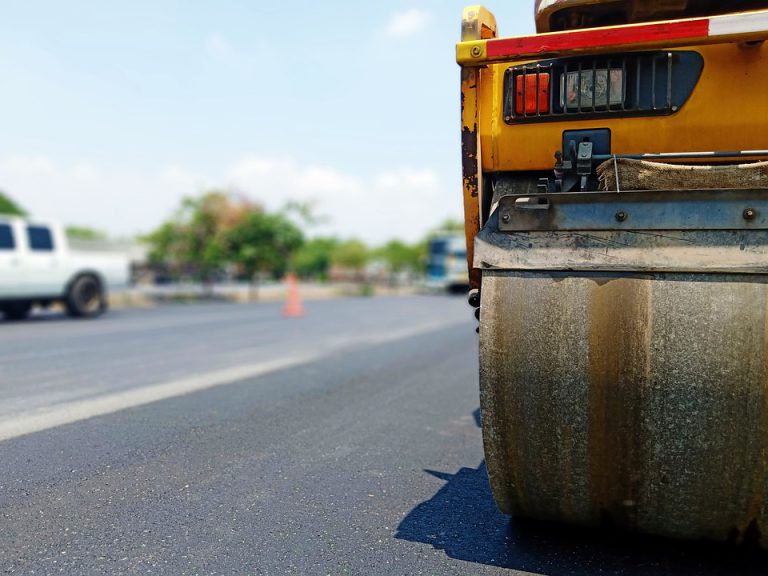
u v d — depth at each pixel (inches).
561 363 83.7
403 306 757.3
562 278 84.0
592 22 107.7
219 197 884.6
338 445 154.0
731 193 77.0
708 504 81.7
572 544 99.7
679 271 79.0
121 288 541.6
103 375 236.1
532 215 85.9
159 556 93.6
